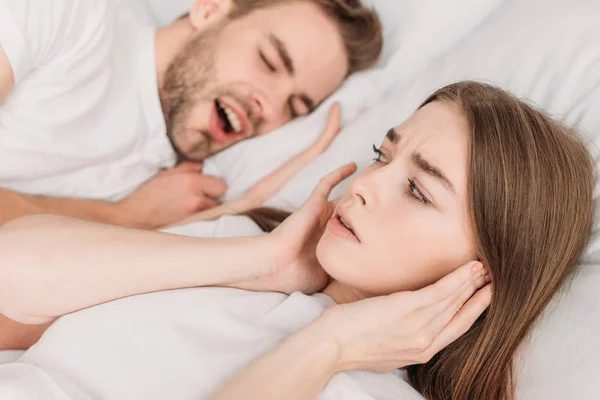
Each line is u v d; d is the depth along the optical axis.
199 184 1.35
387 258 0.85
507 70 1.14
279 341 0.84
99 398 0.76
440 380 0.90
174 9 1.37
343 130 1.31
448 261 0.85
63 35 1.12
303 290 0.98
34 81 1.13
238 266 0.90
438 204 0.83
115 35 1.24
